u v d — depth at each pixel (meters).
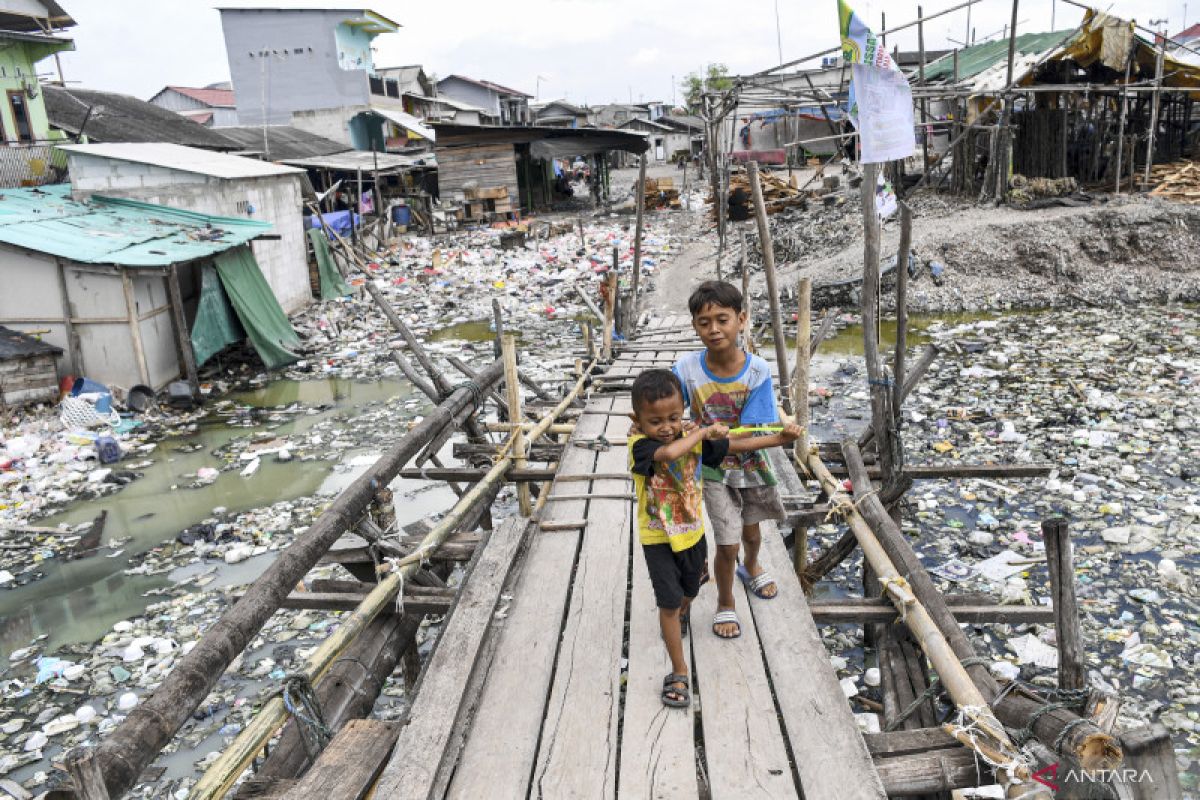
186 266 17.19
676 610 3.54
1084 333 14.93
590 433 7.28
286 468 11.22
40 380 13.59
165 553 8.88
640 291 21.69
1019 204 20.98
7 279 13.80
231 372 16.53
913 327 16.45
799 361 5.85
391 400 14.15
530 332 18.47
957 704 3.23
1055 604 3.13
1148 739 2.49
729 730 3.33
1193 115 25.86
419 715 3.42
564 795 3.03
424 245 31.06
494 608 4.25
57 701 6.41
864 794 2.95
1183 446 9.48
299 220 22.89
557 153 36.72
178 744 5.92
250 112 42.84
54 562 8.84
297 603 5.08
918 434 10.45
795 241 23.08
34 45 21.80
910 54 45.25
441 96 61.84
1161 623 6.39
